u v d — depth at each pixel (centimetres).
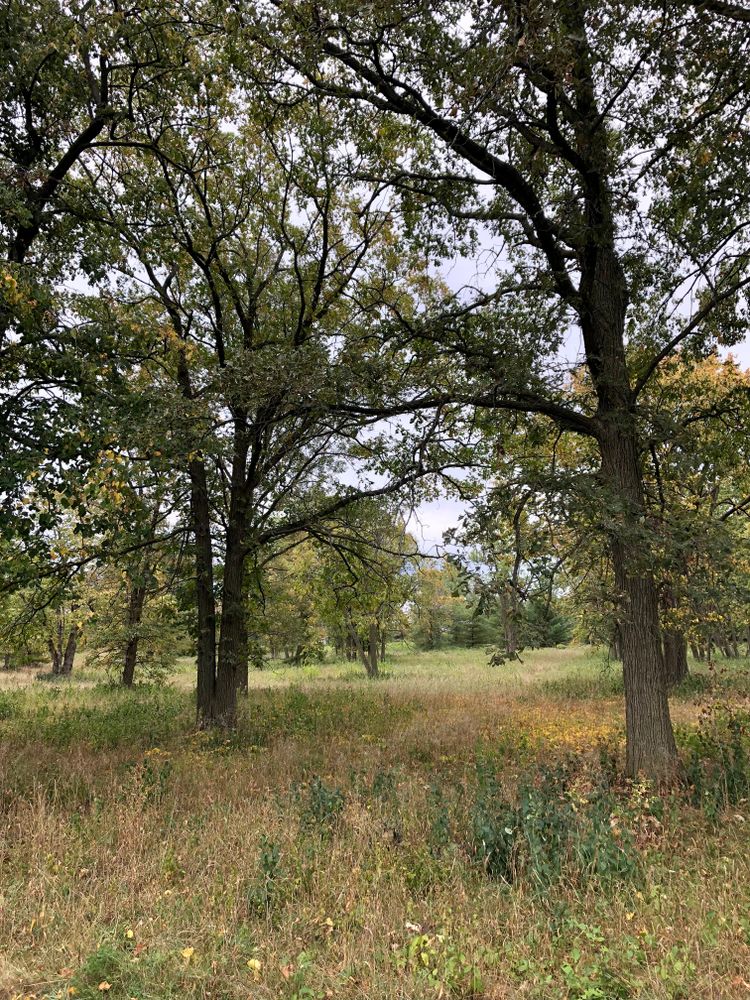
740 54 609
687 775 736
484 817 585
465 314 962
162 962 407
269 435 1305
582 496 675
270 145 1245
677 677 1738
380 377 879
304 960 402
